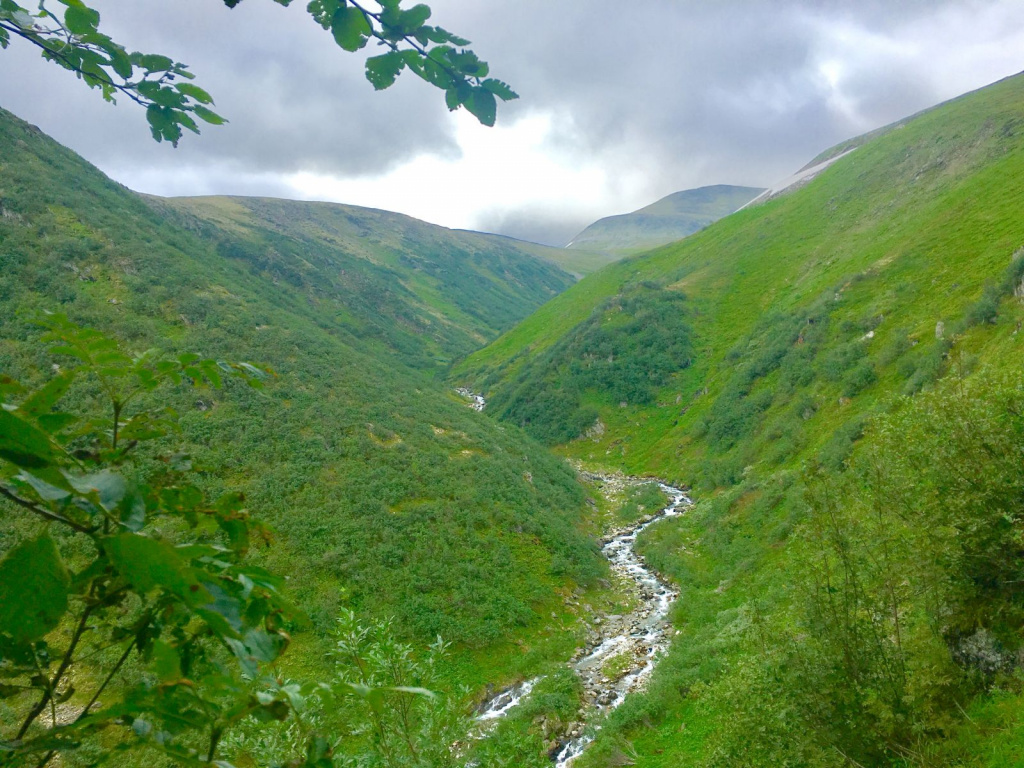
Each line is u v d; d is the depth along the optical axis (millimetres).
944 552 7715
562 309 108062
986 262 40781
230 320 41562
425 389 50875
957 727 7328
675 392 61844
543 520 30391
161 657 1218
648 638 22297
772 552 25094
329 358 42750
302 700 1338
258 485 25781
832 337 47156
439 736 6180
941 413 8586
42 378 26250
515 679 19422
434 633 20422
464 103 1990
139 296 40219
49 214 45312
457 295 194375
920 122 89938
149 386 1617
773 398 46750
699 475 44625
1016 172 50906
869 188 81312
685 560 29688
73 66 2016
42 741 1126
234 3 1858
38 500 1010
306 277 120312
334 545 23297
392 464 30438
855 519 7879
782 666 8102
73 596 1190
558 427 63562
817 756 7430
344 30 1813
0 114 60688
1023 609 7578
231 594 1231
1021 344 25516
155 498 1450
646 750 14531
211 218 145875
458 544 25375
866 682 7527
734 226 104562
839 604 7836
